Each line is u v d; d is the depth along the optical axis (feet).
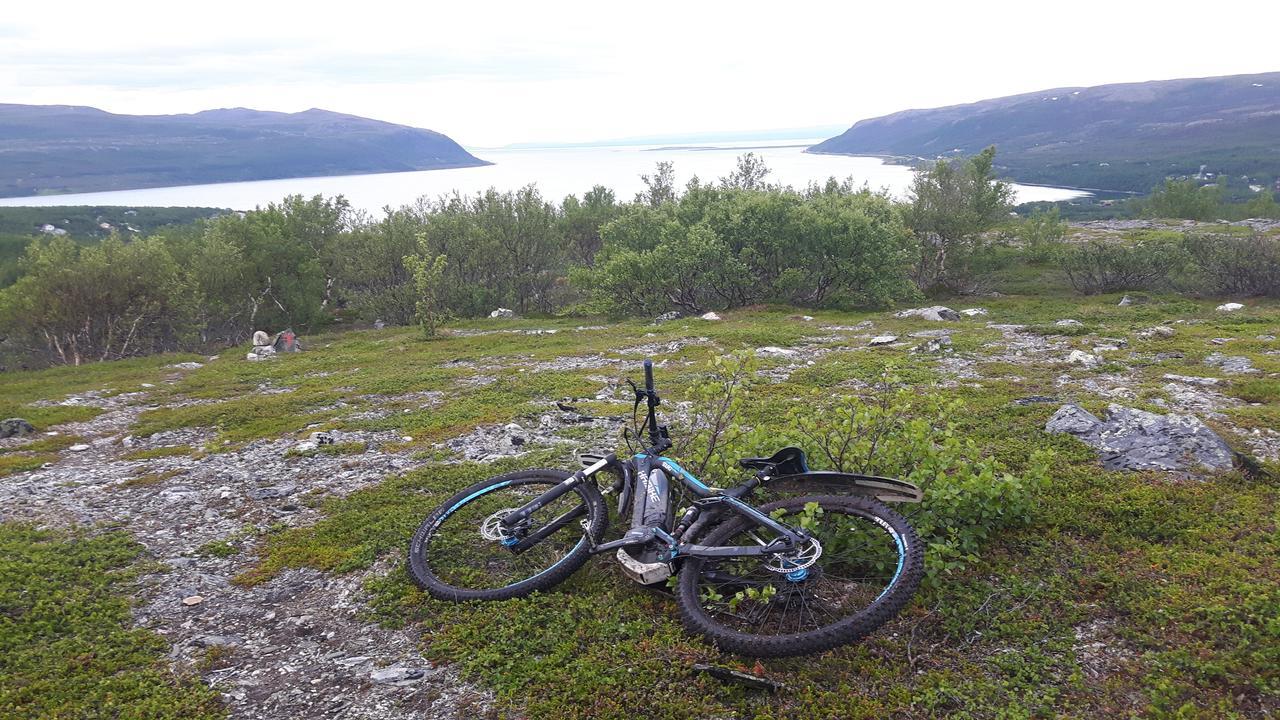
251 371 79.51
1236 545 19.60
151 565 22.62
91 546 24.27
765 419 37.06
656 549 17.52
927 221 133.08
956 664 15.01
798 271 112.37
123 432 49.85
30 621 18.71
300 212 161.68
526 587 18.53
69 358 121.19
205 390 68.08
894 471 21.42
